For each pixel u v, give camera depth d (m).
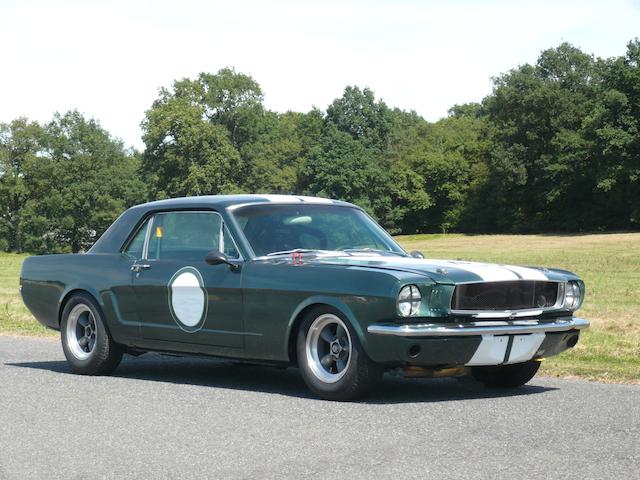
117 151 104.38
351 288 6.06
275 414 5.72
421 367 6.07
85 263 8.05
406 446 4.69
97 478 4.21
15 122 97.19
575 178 85.00
